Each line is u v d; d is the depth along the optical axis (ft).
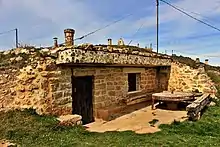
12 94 24.45
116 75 35.12
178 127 25.43
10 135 19.52
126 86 37.52
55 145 18.16
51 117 23.68
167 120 29.22
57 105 24.95
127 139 20.70
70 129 23.07
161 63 42.06
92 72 30.27
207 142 20.08
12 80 24.52
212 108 35.50
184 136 22.02
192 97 35.06
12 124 21.40
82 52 24.48
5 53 27.12
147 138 21.17
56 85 24.81
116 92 35.09
